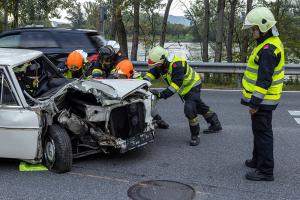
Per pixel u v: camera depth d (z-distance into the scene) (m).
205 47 19.09
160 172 5.63
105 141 5.76
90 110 5.66
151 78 7.01
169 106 9.94
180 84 6.68
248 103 5.21
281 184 5.24
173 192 4.96
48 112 5.61
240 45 21.86
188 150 6.62
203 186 5.15
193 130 6.89
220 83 14.59
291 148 6.77
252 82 5.16
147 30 20.98
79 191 4.97
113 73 7.21
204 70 13.27
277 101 5.13
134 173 5.58
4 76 5.60
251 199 4.79
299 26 20.80
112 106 5.75
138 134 5.96
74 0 19.53
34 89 6.34
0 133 5.51
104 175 5.50
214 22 23.14
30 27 11.59
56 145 5.47
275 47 4.91
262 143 5.26
